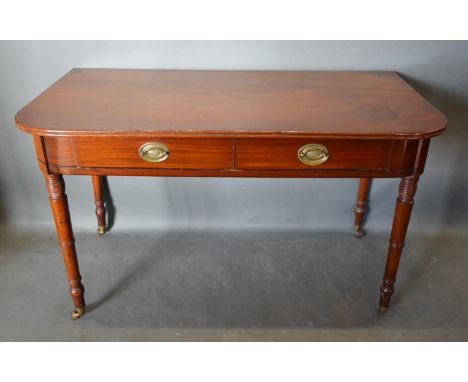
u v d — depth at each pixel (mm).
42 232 2188
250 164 1413
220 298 1841
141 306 1799
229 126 1333
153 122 1357
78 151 1388
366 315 1765
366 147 1379
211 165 1415
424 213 2197
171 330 1700
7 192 2143
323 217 2215
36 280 1917
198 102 1518
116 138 1367
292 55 1858
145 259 2045
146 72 1825
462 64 1855
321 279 1939
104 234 2188
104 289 1877
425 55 1848
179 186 2125
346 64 1874
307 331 1700
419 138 1313
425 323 1732
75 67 1875
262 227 2230
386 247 2129
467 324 1729
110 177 2096
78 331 1689
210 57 1861
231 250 2102
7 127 1985
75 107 1463
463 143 2016
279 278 1945
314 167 1417
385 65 1874
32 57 1846
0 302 1806
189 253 2082
